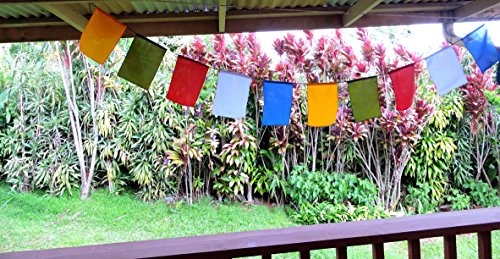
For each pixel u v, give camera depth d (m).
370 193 4.05
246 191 4.41
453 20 2.48
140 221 3.93
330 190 4.00
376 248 1.04
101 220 3.94
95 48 1.55
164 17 2.39
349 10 2.33
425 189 4.13
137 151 4.32
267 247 0.97
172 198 4.30
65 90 4.30
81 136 4.40
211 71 4.13
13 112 4.34
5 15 2.27
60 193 4.30
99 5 2.16
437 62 1.84
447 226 1.05
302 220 3.81
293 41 4.10
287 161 4.30
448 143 4.14
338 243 1.00
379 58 4.06
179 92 1.71
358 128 4.09
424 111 4.03
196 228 3.81
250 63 4.07
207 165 4.30
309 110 1.84
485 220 1.08
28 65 4.36
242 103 1.78
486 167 4.39
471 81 4.14
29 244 3.44
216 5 2.28
